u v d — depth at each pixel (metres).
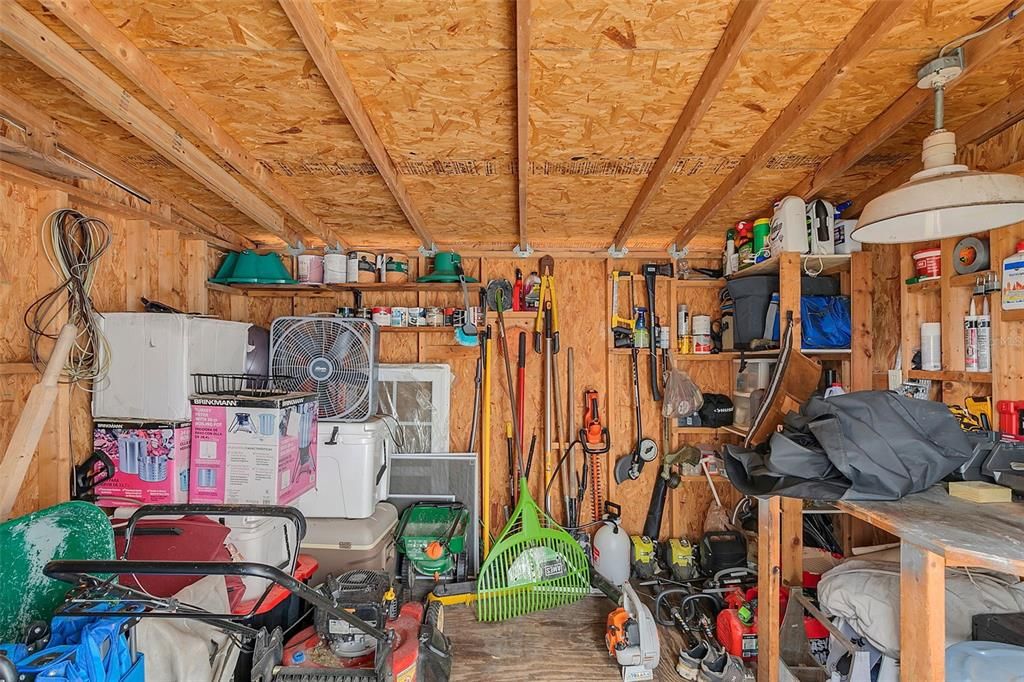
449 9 1.35
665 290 3.45
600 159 2.24
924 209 1.38
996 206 1.57
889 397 1.63
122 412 2.06
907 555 1.27
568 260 3.53
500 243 3.56
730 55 1.43
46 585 1.36
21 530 1.31
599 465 3.41
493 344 3.49
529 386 3.47
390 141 2.07
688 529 3.44
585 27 1.43
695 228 2.98
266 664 1.51
